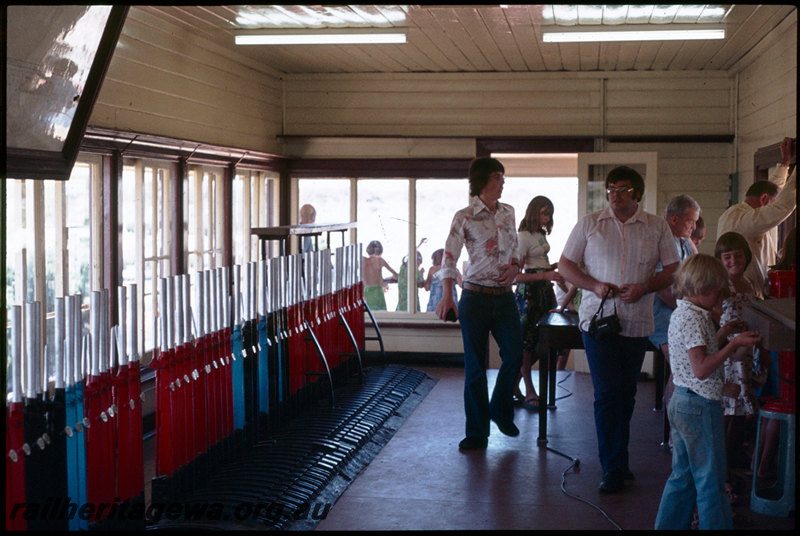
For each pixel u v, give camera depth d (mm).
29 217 4645
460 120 8805
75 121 3795
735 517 4102
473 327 5520
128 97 5777
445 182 8852
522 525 4141
